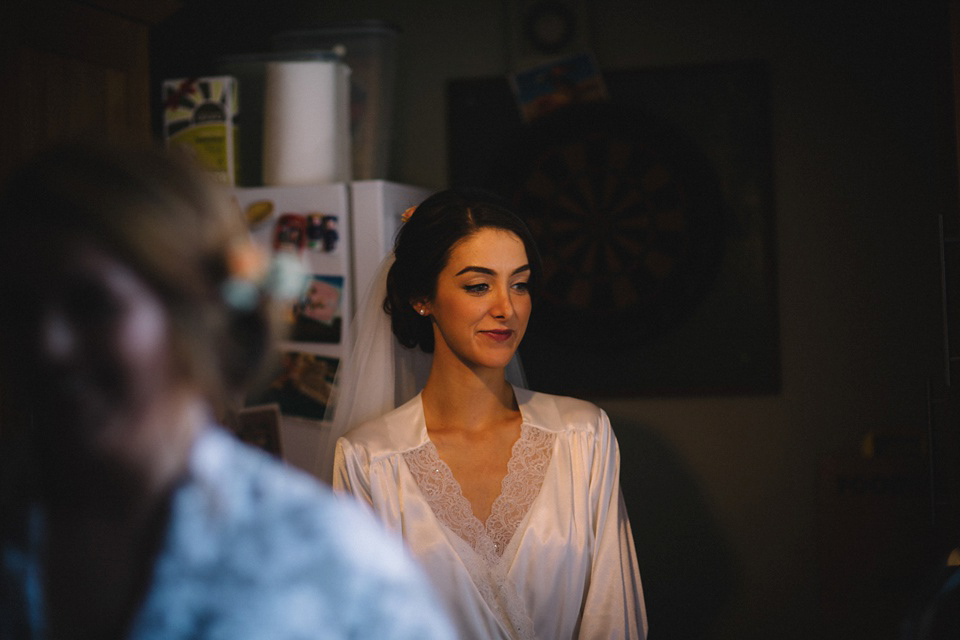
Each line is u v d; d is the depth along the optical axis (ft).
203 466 2.12
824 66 9.66
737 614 9.72
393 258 5.94
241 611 2.03
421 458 5.49
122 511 2.13
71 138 2.00
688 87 9.73
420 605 2.16
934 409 8.61
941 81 7.77
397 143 10.16
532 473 5.53
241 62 9.09
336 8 10.27
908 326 9.56
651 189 9.71
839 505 9.02
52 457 2.12
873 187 9.61
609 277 9.78
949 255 7.68
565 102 9.81
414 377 6.18
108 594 2.20
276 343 2.16
